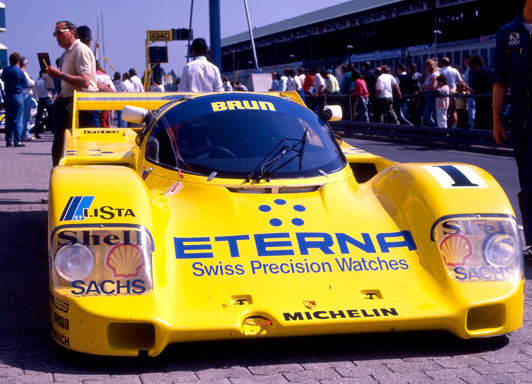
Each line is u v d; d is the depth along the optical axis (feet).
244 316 10.02
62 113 25.07
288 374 9.88
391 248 11.43
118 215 10.50
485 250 11.05
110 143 18.04
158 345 9.76
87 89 24.75
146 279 10.06
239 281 10.52
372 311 10.27
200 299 10.19
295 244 11.30
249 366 10.16
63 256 10.03
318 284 10.62
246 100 14.92
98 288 9.93
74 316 9.80
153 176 13.50
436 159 41.39
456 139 48.11
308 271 10.82
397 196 12.52
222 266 10.75
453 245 11.08
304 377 9.78
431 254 11.21
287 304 10.25
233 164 13.14
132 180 11.34
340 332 10.16
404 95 57.67
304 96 71.97
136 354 9.78
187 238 11.23
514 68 16.22
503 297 10.64
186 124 14.15
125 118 16.07
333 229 11.75
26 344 11.03
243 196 12.41
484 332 10.64
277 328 9.99
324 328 10.07
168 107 15.26
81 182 11.02
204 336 9.82
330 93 69.26
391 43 125.29
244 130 13.88
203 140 13.66
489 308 10.83
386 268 11.05
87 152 16.43
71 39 24.73
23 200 25.88
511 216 11.41
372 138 59.62
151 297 9.91
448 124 50.19
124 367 10.09
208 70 27.22
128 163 15.74
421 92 52.42
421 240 11.50
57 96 25.30
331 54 151.23
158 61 77.82
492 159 40.86
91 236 10.18
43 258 17.13
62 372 9.90
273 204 12.23
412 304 10.49
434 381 9.67
